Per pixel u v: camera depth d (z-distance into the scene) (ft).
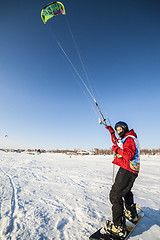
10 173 22.45
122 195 6.46
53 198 11.70
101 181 18.70
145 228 6.95
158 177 22.27
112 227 6.44
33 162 41.47
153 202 11.07
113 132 8.05
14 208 9.61
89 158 60.64
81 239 6.38
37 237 6.51
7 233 6.80
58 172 25.23
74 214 8.88
